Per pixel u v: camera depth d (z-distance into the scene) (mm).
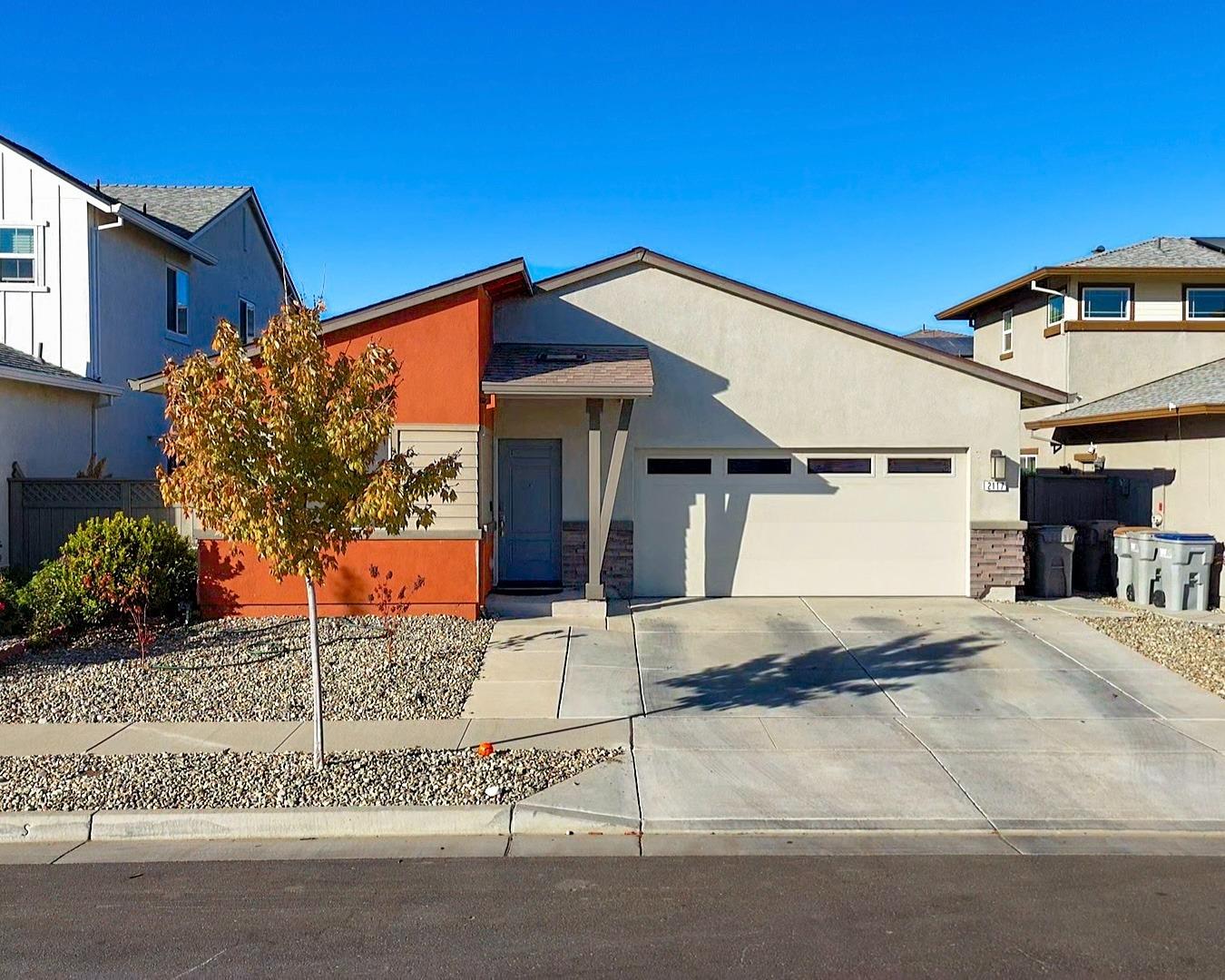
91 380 14570
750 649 10156
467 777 6383
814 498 13109
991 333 23203
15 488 12898
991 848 5480
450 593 11273
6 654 9117
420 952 4230
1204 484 13875
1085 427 17750
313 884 4977
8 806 5824
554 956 4195
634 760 6820
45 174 15094
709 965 4105
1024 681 8992
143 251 16984
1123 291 19219
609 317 12977
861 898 4789
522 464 12969
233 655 9469
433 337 11227
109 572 10133
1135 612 12289
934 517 13156
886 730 7535
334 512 6391
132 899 4785
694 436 12930
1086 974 4043
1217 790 6320
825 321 12867
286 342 6293
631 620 11477
